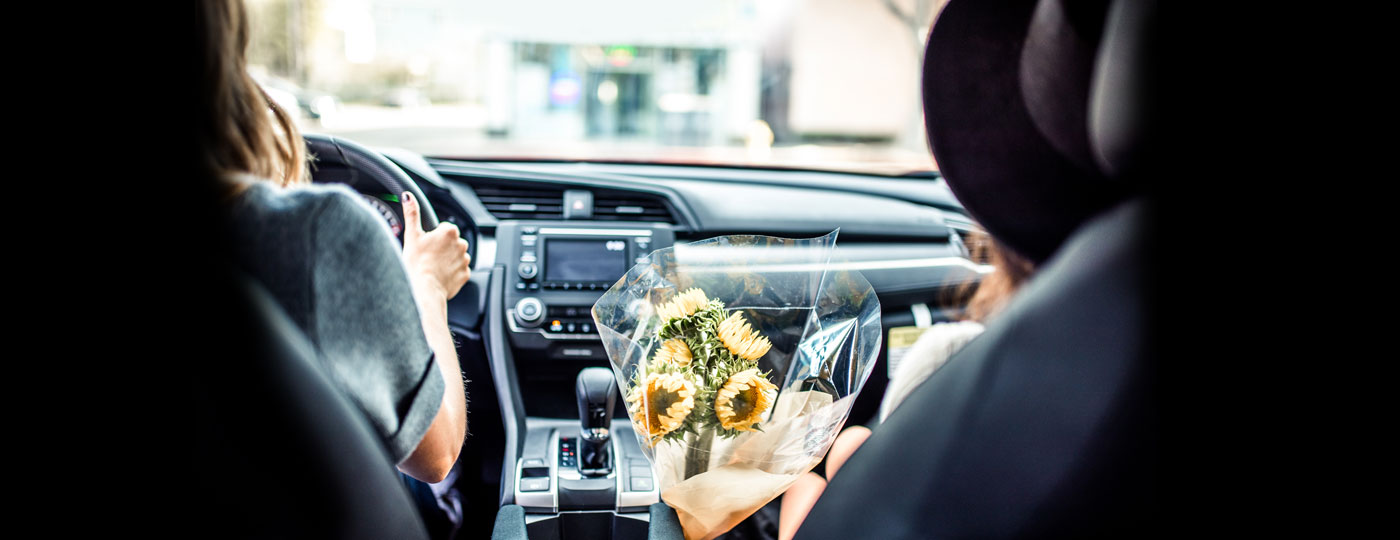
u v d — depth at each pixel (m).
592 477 1.80
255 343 0.73
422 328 0.98
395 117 14.91
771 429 1.15
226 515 0.73
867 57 13.98
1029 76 0.71
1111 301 0.53
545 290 2.27
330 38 17.38
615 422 2.12
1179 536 0.53
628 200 2.41
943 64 0.84
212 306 0.71
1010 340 0.59
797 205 2.49
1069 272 0.57
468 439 2.29
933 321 2.47
